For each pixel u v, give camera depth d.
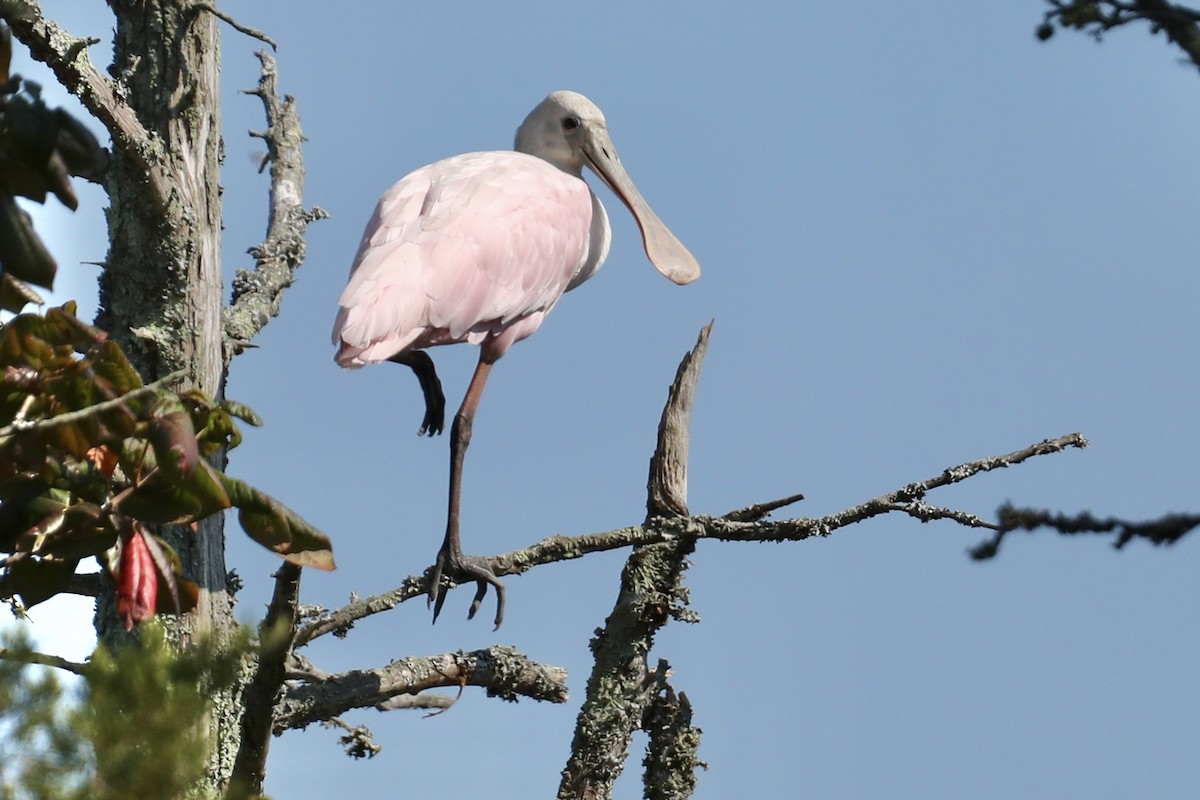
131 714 5.50
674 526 11.31
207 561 11.61
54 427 6.99
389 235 14.11
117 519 7.30
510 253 14.51
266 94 15.13
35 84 6.91
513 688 12.78
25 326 7.04
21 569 7.81
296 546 7.69
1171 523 8.15
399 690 12.29
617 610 12.12
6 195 6.93
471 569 12.19
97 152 7.03
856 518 10.97
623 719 12.02
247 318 13.18
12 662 5.54
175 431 7.02
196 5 11.73
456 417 13.97
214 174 12.05
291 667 10.93
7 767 5.38
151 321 11.82
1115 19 8.20
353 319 13.11
